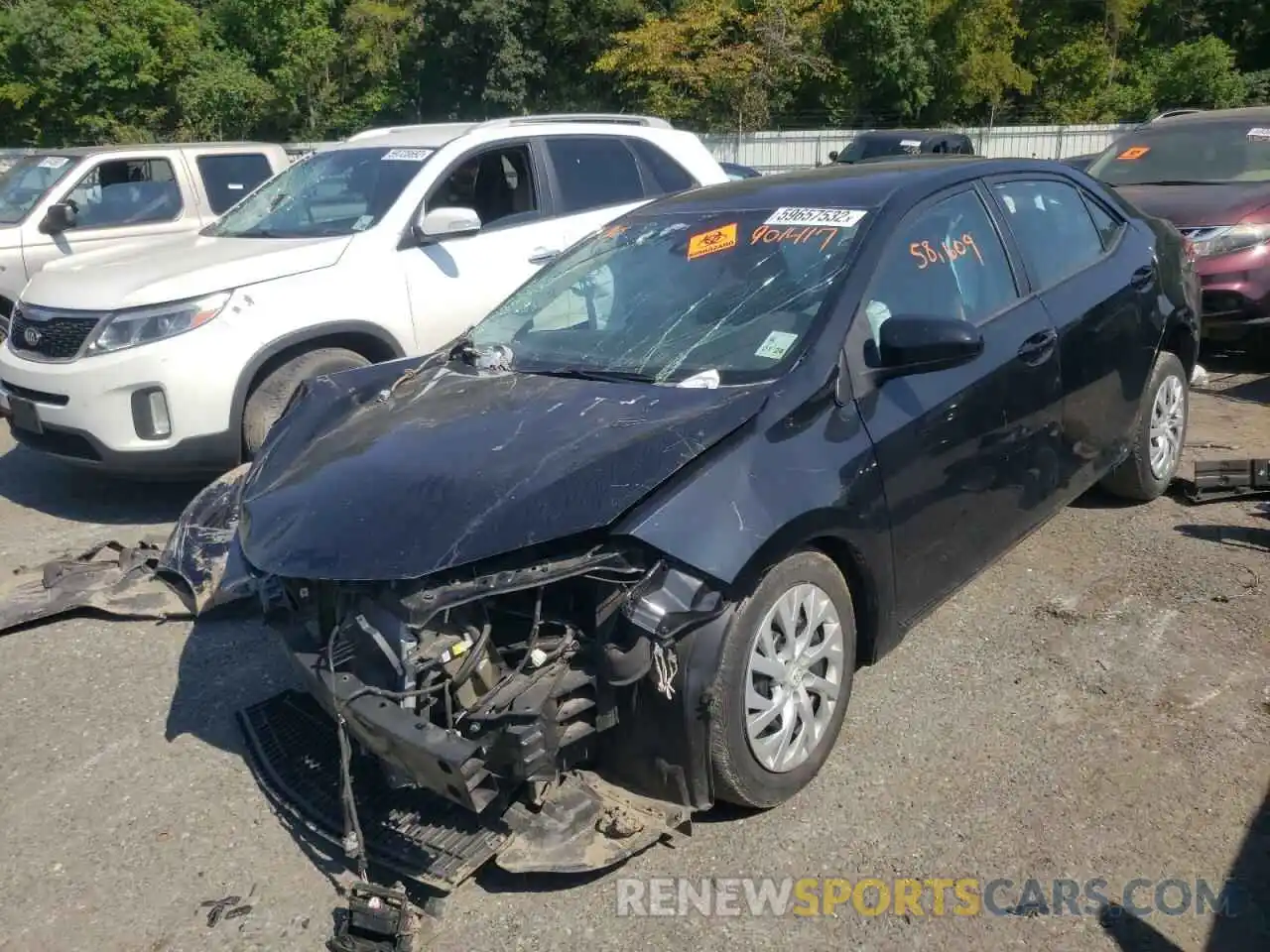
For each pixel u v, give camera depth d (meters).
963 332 3.45
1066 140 32.47
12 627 4.81
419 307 6.45
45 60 31.27
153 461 5.85
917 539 3.68
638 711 3.09
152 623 4.89
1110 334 4.71
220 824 3.46
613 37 35.19
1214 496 5.48
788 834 3.25
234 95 34.00
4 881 3.26
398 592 2.90
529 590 3.09
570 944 2.88
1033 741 3.62
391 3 39.06
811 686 3.36
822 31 34.62
